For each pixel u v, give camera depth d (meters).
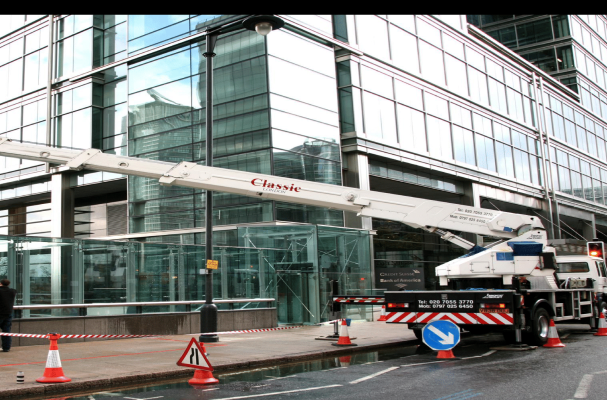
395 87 31.61
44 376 9.33
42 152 12.52
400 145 31.02
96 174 30.80
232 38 26.72
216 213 25.86
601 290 19.64
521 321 13.75
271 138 24.77
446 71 35.78
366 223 27.88
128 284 17.34
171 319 17.72
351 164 28.47
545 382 9.19
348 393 8.56
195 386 9.52
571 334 17.92
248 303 20.56
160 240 27.44
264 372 11.08
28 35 35.44
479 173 36.78
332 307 16.31
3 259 14.81
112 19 31.91
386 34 31.72
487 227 14.88
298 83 26.64
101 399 8.47
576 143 50.28
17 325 14.43
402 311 14.58
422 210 14.52
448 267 14.94
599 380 9.33
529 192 41.69
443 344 12.06
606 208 53.09
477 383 9.19
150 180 28.27
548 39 55.12
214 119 26.62
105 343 15.16
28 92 34.69
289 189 13.80
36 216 34.03
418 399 7.99
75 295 16.09
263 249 21.81
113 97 31.47
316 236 22.38
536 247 14.67
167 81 28.56
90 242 16.64
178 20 28.48
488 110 39.06
